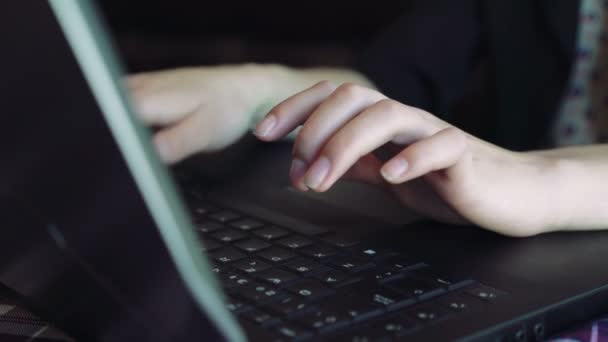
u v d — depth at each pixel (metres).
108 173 0.32
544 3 1.24
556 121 1.26
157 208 0.32
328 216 0.63
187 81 0.81
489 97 1.35
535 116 1.29
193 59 3.32
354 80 1.10
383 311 0.44
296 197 0.68
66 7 0.30
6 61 0.32
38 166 0.34
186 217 0.33
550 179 0.60
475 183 0.57
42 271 0.40
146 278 0.33
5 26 0.32
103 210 0.33
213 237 0.57
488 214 0.57
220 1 3.38
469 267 0.52
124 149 0.31
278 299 0.45
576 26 1.21
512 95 1.31
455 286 0.48
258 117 0.85
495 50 1.33
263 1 3.31
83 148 0.32
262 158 0.81
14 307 0.48
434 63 1.35
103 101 0.31
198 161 0.80
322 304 0.45
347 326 0.42
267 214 0.63
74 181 0.33
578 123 1.25
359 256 0.53
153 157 0.32
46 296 0.42
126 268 0.34
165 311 0.34
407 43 1.35
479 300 0.46
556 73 1.27
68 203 0.34
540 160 0.64
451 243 0.57
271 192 0.69
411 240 0.57
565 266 0.52
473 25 1.38
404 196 0.63
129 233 0.33
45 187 0.34
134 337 0.36
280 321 0.42
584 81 1.24
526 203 0.58
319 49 3.21
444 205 0.60
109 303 0.36
